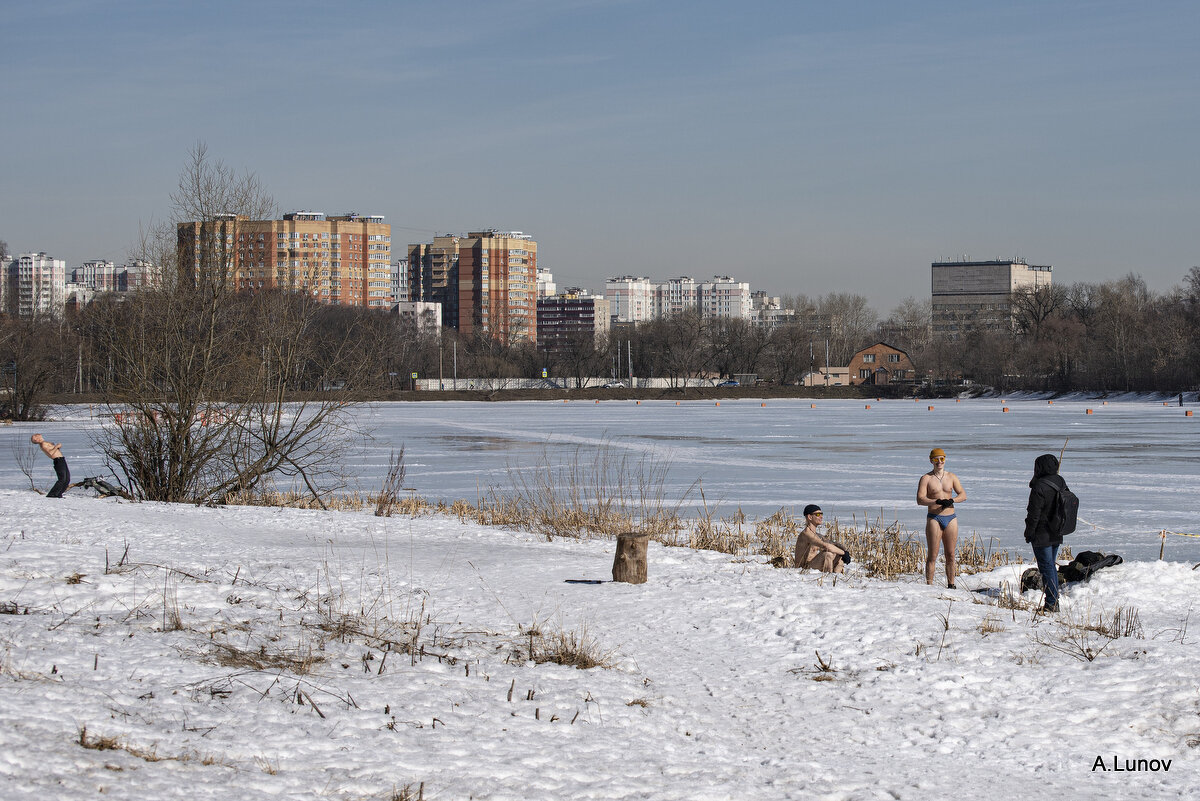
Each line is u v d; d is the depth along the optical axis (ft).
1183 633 32.81
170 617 29.09
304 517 65.21
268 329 82.53
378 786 18.58
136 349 79.15
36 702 20.57
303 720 21.70
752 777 20.93
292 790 17.99
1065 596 40.63
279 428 82.79
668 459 140.15
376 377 87.25
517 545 55.16
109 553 40.32
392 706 23.26
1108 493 99.19
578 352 475.31
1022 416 259.80
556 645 30.55
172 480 79.30
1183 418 243.40
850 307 636.07
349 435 185.57
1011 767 22.15
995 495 97.81
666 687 27.32
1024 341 458.09
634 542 41.83
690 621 34.91
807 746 23.16
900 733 24.23
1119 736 23.97
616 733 23.04
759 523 73.61
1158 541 70.69
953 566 45.65
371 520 64.90
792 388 433.89
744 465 131.23
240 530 56.08
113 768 17.76
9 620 27.12
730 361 490.90
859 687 27.58
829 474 119.75
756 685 27.81
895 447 160.25
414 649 28.81
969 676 28.32
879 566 50.85
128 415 80.84
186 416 79.46
